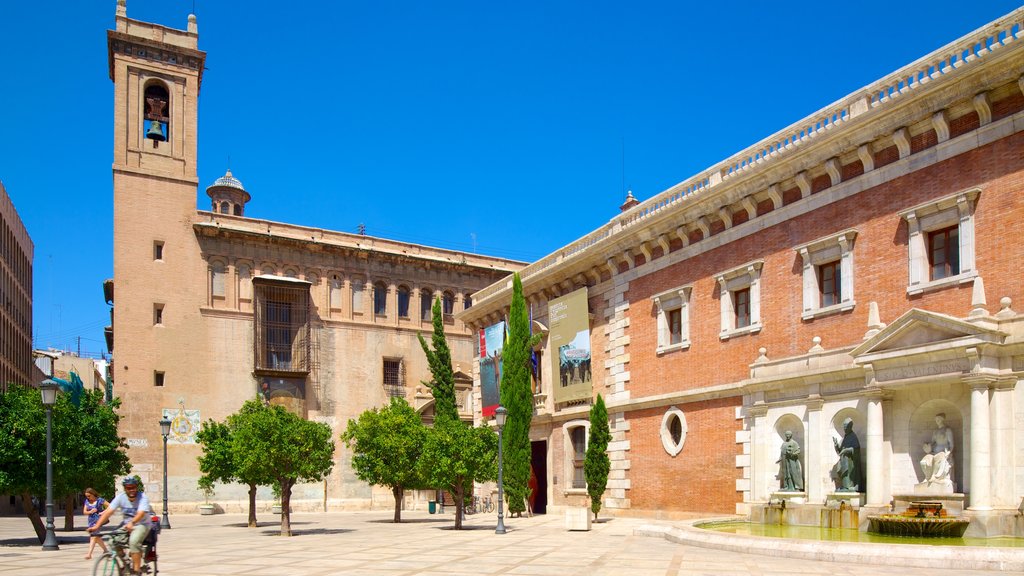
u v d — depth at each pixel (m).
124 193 58.38
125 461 35.41
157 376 57.47
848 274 27.20
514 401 41.94
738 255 32.06
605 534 29.50
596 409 36.62
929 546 17.67
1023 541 19.84
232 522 47.09
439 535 31.48
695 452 33.25
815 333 28.23
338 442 62.47
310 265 64.12
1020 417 21.36
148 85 61.22
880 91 27.09
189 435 57.59
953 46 24.56
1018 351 21.53
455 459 35.56
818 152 28.25
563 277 42.84
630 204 48.91
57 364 114.81
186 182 60.56
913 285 24.97
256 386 60.53
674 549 22.55
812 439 26.58
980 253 23.25
